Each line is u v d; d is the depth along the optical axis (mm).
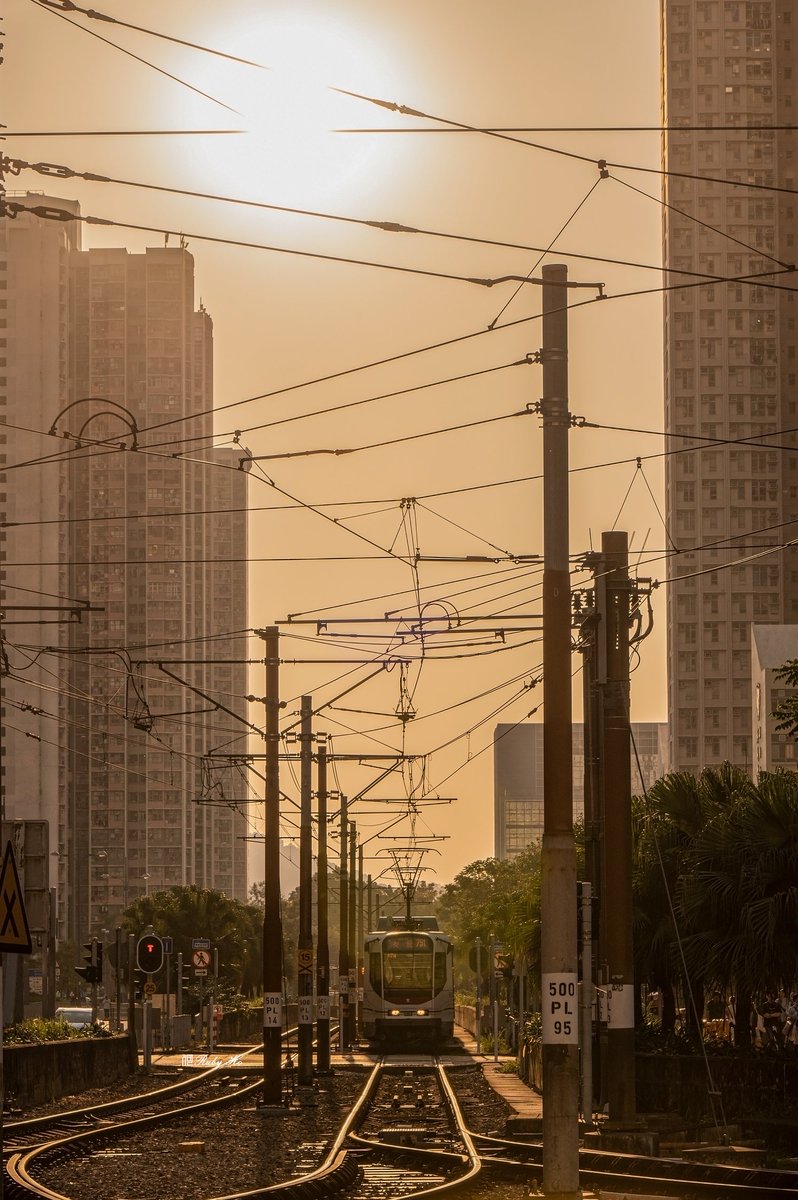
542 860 32719
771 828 53125
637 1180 39531
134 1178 42156
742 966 52375
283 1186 37188
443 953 126688
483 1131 56656
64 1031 82562
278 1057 65688
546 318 34344
